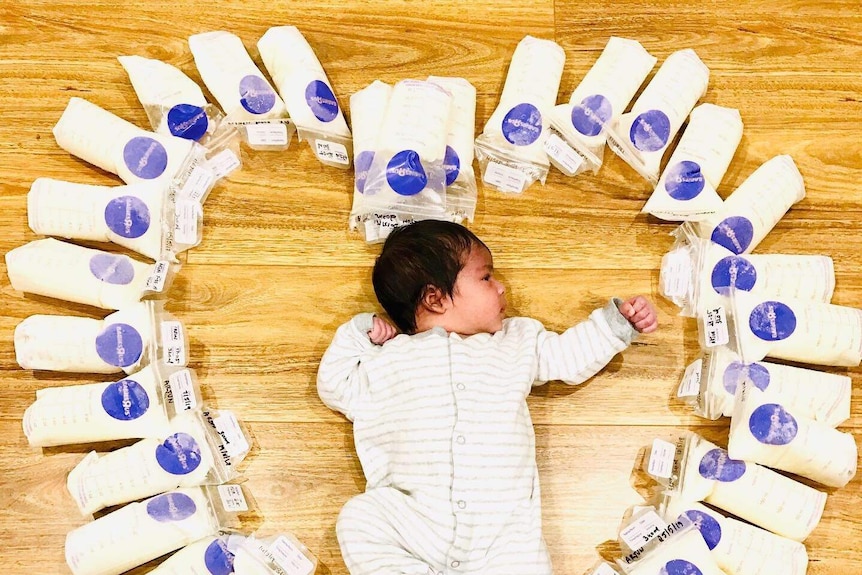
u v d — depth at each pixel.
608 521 1.20
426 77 1.35
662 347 1.25
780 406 1.14
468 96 1.27
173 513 1.13
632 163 1.28
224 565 1.12
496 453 1.09
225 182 1.29
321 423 1.22
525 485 1.11
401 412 1.12
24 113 1.31
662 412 1.24
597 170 1.30
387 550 1.05
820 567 1.18
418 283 1.14
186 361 1.22
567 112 1.26
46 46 1.34
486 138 1.28
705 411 1.21
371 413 1.15
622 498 1.21
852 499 1.20
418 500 1.09
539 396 1.24
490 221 1.29
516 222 1.29
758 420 1.14
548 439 1.23
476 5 1.36
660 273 1.28
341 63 1.35
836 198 1.31
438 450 1.08
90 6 1.35
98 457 1.18
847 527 1.19
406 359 1.13
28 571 1.18
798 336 1.17
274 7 1.36
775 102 1.34
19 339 1.17
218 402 1.23
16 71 1.33
